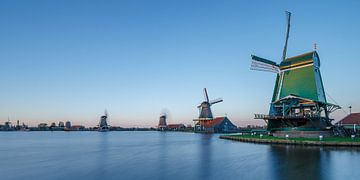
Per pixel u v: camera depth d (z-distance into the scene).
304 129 50.53
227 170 23.94
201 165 26.88
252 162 27.69
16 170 26.00
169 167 26.16
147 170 24.81
